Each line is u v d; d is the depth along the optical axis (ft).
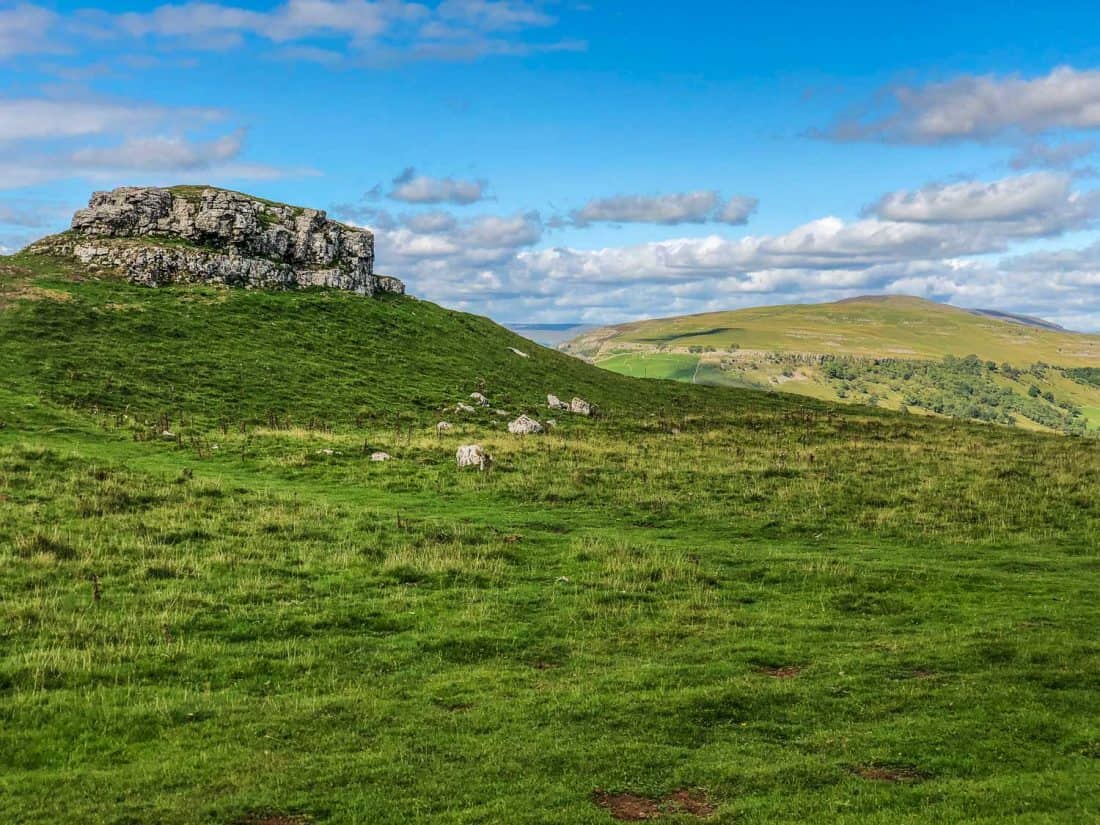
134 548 105.81
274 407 240.94
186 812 49.37
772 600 101.30
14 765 56.08
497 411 275.18
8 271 292.40
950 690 70.38
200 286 325.42
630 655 81.15
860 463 186.80
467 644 82.12
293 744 59.52
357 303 360.48
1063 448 216.74
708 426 265.75
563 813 49.44
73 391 215.31
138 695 66.95
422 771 55.26
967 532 135.13
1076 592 102.06
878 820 48.47
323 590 96.68
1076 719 64.13
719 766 56.24
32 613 81.61
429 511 144.25
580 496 157.89
